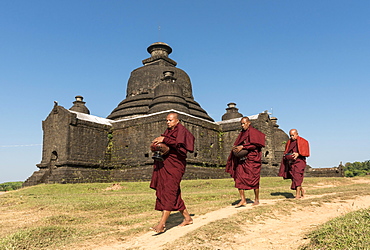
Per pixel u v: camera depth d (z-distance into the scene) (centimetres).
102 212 1081
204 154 3384
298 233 593
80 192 2117
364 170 6575
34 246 618
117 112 4131
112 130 3475
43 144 3316
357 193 1117
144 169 3025
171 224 732
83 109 4438
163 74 4184
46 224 881
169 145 644
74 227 815
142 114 3875
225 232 586
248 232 603
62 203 1294
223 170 3509
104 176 3225
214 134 3659
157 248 523
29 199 1593
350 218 606
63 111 3125
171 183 643
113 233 700
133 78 4450
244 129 915
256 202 912
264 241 543
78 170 3002
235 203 1006
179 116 3064
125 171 3181
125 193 1906
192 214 846
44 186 2358
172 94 3819
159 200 651
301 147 1098
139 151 3162
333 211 828
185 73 4609
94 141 3256
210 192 1650
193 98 4606
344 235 480
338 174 3912
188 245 516
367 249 398
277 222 702
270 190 1597
